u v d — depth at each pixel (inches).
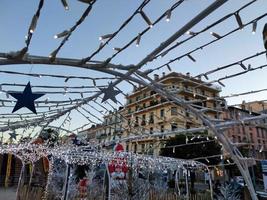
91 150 369.4
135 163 328.8
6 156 690.8
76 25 96.4
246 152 817.5
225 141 211.3
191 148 979.3
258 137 1600.6
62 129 402.0
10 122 287.1
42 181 509.7
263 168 491.2
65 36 101.7
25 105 123.7
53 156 365.7
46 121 326.0
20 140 460.8
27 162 441.4
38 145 405.4
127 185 313.7
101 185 355.3
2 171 686.5
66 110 278.1
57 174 380.8
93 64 129.6
